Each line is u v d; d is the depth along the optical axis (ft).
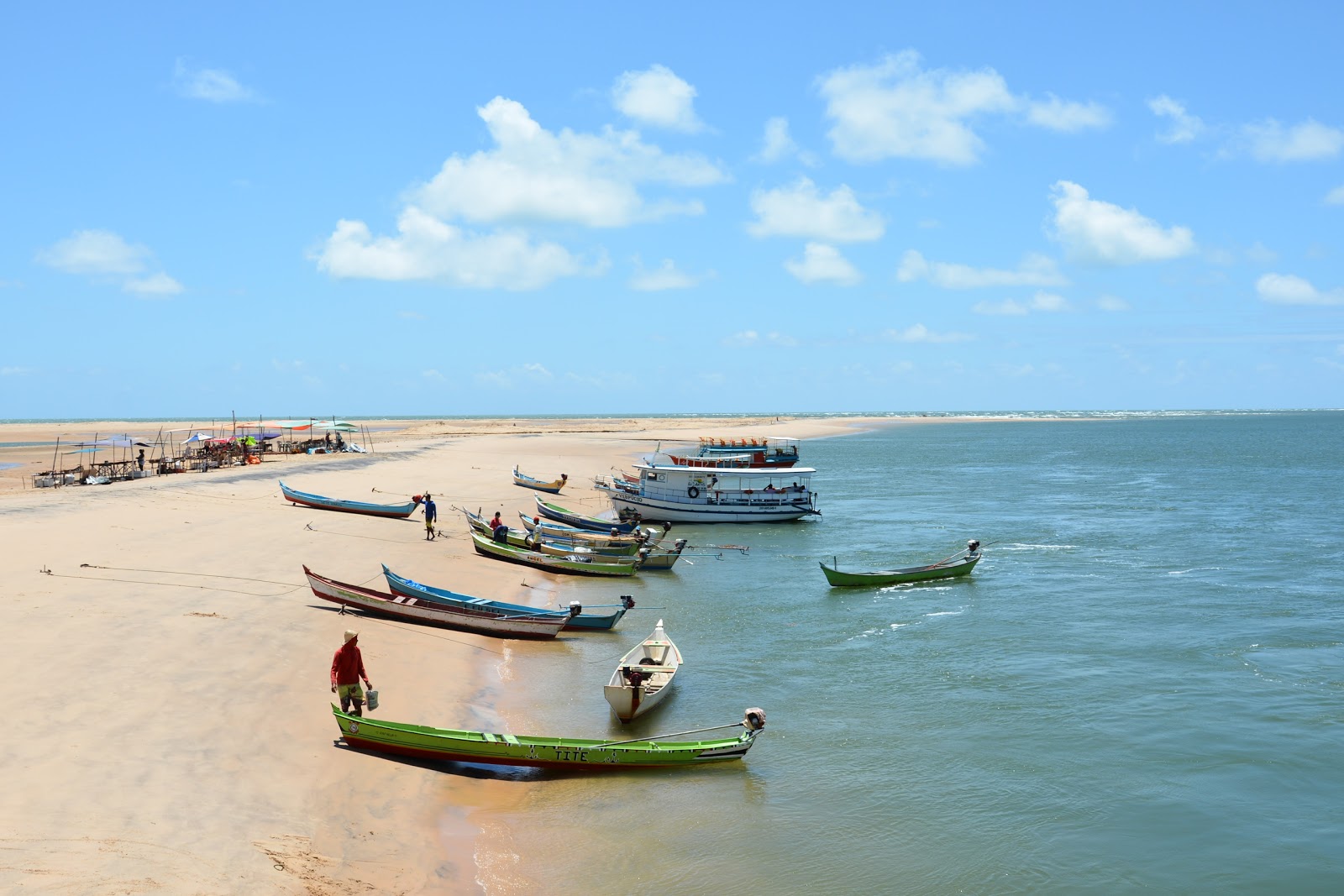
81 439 459.73
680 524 200.54
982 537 178.29
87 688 62.18
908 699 81.25
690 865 50.85
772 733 72.28
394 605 93.97
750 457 216.54
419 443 404.98
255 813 48.52
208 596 92.07
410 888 44.45
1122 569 143.84
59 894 37.42
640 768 63.62
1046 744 71.20
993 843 55.57
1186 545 167.02
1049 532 185.26
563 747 61.72
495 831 52.80
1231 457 429.38
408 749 59.88
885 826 57.06
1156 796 62.59
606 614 109.29
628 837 53.47
